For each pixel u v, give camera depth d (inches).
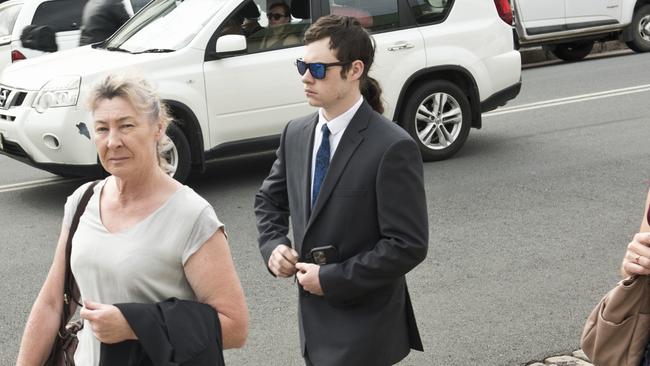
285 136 130.5
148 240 97.1
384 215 117.8
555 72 580.1
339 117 121.3
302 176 125.2
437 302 213.8
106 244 97.6
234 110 313.1
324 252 120.2
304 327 124.8
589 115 423.8
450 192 306.5
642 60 606.5
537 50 669.9
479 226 269.4
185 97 302.8
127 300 97.0
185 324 94.1
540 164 338.6
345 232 120.0
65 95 290.7
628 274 91.0
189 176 344.5
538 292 217.9
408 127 345.4
